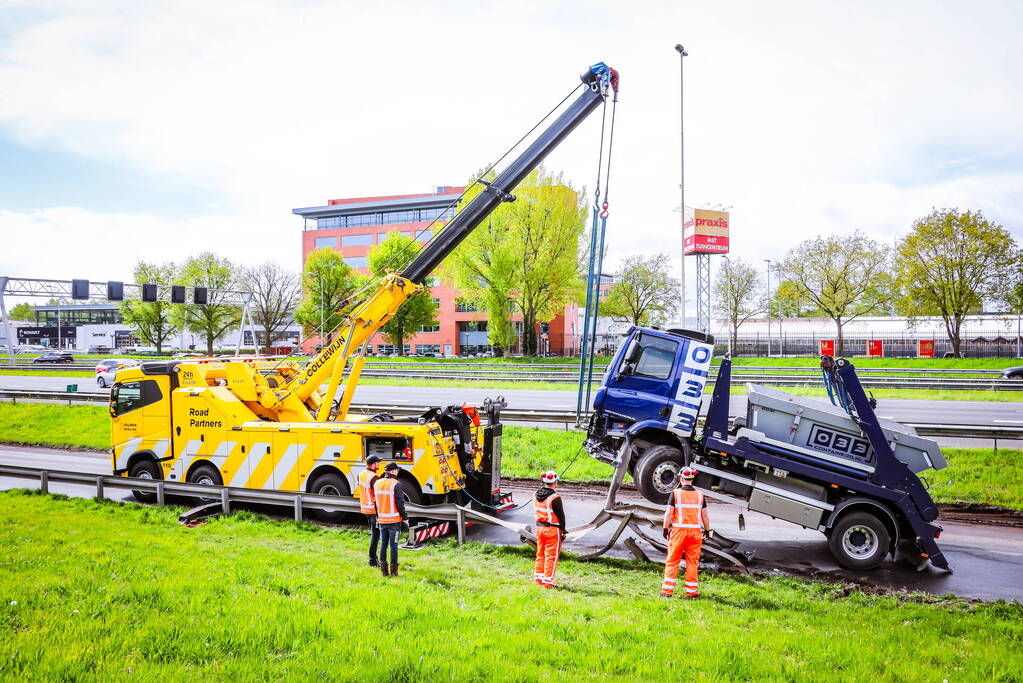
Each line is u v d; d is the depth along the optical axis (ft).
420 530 36.86
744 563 34.86
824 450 35.81
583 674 19.88
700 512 29.01
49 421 84.23
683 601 27.96
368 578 29.32
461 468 40.50
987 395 94.48
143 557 30.83
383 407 74.59
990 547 37.63
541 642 22.06
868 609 27.61
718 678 19.93
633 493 50.01
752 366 133.08
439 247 43.88
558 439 62.59
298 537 37.04
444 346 281.74
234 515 41.42
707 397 86.69
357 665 19.57
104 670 18.57
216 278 236.22
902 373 116.06
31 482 56.90
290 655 20.34
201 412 44.50
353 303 46.19
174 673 18.61
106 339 343.67
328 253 239.30
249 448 42.86
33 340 379.14
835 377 35.65
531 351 199.82
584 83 43.27
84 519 39.68
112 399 47.73
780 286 191.31
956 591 31.01
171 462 45.73
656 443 41.83
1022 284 159.02
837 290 180.96
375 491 30.58
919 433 55.57
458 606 25.75
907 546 37.73
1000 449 55.11
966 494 47.06
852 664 21.40
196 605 23.99
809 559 35.65
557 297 194.29
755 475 36.01
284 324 286.25
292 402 44.75
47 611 22.93
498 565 33.22
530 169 43.37
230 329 256.73
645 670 20.18
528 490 51.49
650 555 35.86
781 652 22.35
